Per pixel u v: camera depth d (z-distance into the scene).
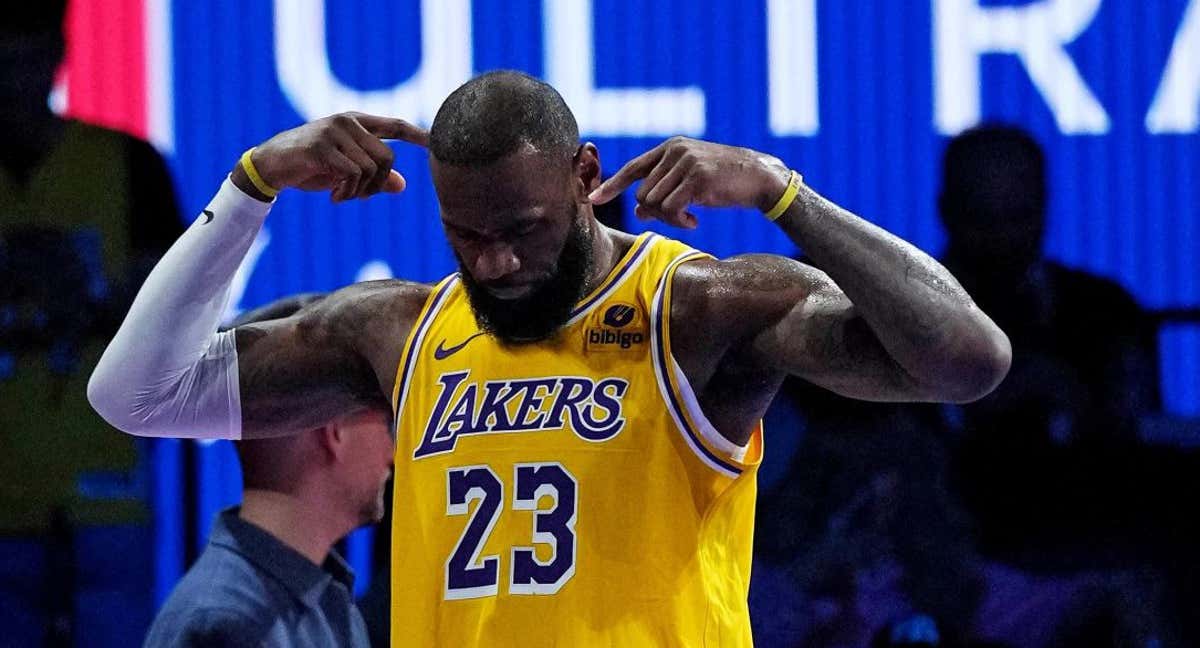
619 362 6.82
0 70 14.05
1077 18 15.57
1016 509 13.61
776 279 6.90
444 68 15.30
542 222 6.48
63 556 13.60
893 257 6.38
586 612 6.61
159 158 14.68
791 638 12.45
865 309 6.38
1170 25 15.55
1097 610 12.90
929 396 6.51
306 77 15.26
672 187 6.46
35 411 13.75
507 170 6.36
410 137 7.09
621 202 13.85
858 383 6.65
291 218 15.17
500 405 6.84
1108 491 13.60
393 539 7.06
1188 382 15.05
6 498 13.64
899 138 15.47
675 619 6.66
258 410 7.50
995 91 15.53
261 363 7.46
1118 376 14.48
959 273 14.77
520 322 6.83
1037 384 13.95
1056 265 14.89
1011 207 14.62
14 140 14.16
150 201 14.52
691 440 6.77
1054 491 13.62
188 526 14.55
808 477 13.12
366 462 8.51
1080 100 15.58
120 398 7.25
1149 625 12.90
